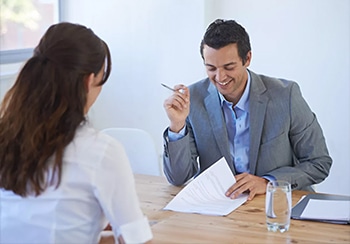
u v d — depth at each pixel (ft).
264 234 5.16
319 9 10.77
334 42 10.77
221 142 7.08
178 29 11.41
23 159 4.01
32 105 3.99
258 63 11.48
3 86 9.68
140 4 11.59
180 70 11.55
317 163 6.96
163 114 11.83
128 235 4.15
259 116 6.97
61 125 4.02
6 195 4.22
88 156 4.08
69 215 4.11
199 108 7.22
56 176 4.04
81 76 4.07
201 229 5.32
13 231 4.21
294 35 11.05
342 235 5.13
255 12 11.25
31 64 4.08
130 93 12.07
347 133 11.01
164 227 5.39
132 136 8.59
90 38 4.15
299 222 5.50
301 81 11.18
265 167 7.00
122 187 4.14
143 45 11.76
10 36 10.51
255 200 6.21
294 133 7.03
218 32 6.48
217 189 6.37
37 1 11.16
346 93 10.86
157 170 8.45
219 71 6.54
